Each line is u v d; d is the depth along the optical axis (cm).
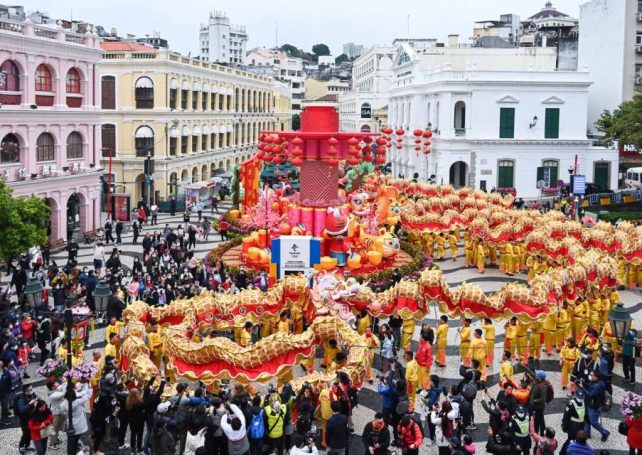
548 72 6600
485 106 6588
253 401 1769
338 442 1714
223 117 8412
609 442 1981
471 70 6694
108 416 1900
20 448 1831
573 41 8612
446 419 1769
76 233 5062
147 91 6481
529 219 3838
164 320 2392
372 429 1677
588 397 1961
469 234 3950
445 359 2506
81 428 1831
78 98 4906
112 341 2227
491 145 6594
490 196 4747
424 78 7456
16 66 4250
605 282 2786
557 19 11656
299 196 3684
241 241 4191
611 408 2208
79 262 4153
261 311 2489
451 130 6650
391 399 1912
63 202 4684
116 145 6519
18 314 2612
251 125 9794
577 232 3722
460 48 7975
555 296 2505
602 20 7381
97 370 1895
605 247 3625
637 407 1739
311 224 3547
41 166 4484
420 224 4169
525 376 2070
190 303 2416
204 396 1902
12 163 4231
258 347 2061
